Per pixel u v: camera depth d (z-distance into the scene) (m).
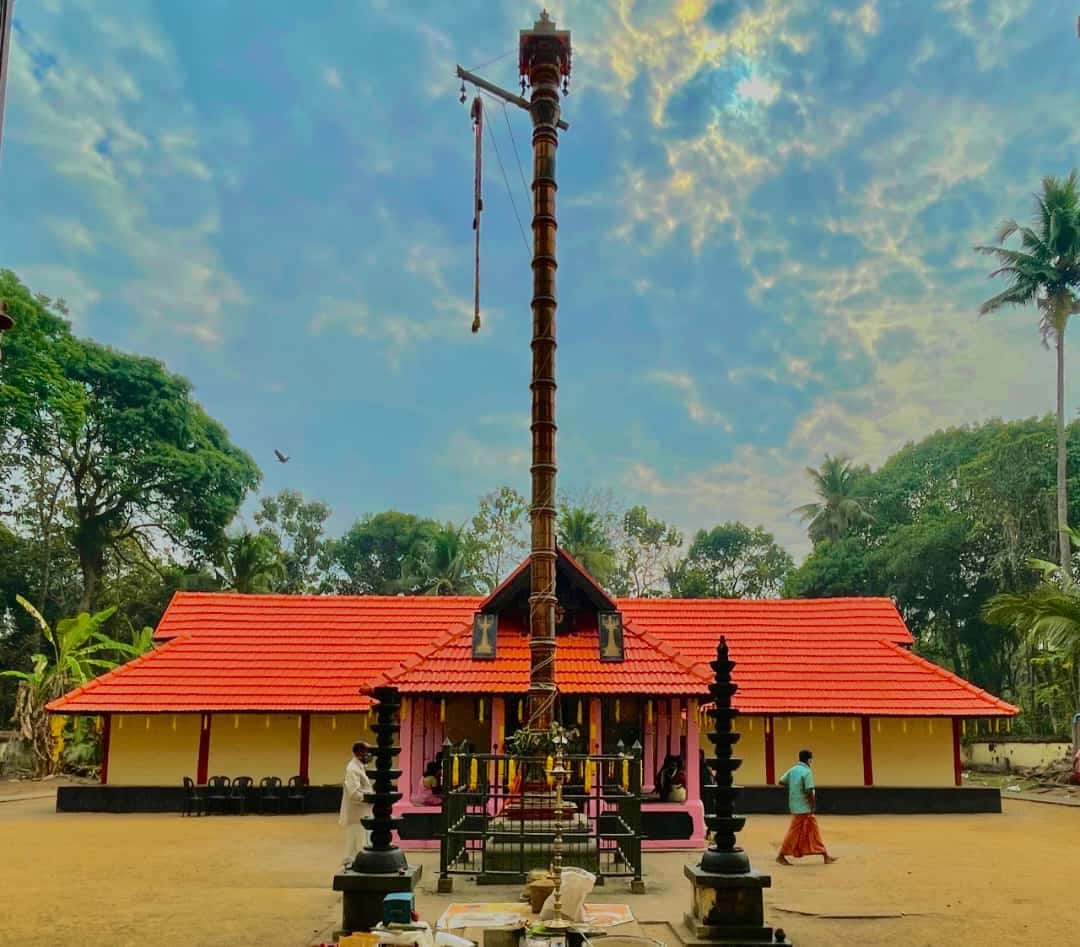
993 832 16.84
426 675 15.06
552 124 14.30
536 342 13.81
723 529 59.00
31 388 36.84
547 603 13.26
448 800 11.01
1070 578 27.89
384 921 7.09
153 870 12.53
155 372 43.69
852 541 47.00
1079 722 26.12
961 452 47.59
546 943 6.95
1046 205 34.88
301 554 55.97
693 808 14.33
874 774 20.52
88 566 43.22
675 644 22.50
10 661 39.69
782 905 10.21
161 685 20.80
